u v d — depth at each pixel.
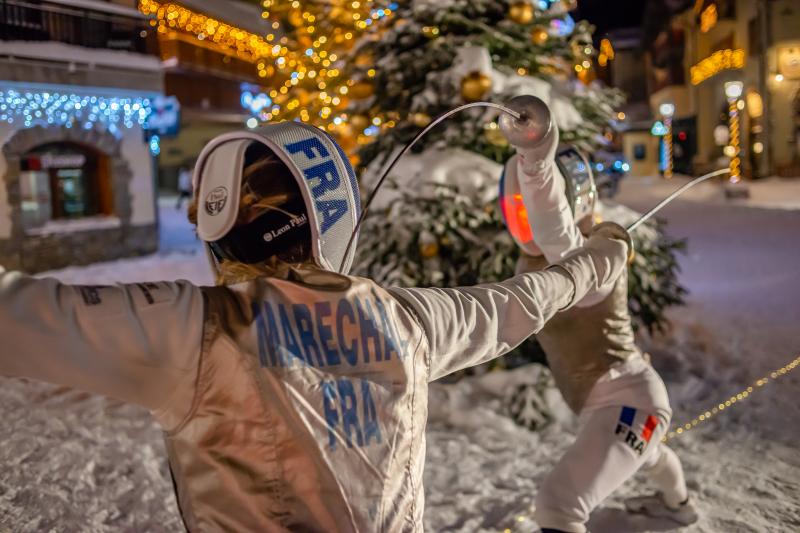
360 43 5.74
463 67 5.07
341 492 1.22
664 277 5.88
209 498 1.19
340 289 1.30
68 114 13.75
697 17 35.88
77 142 14.09
